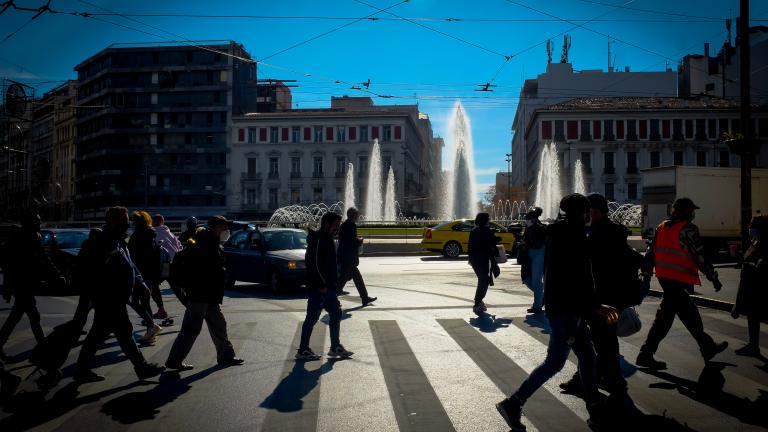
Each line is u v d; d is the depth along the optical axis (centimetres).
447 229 2473
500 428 446
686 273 598
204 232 627
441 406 500
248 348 730
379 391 545
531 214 968
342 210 7756
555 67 8475
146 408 499
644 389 541
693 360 650
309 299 677
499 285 1419
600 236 526
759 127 6838
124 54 8012
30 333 858
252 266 1347
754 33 7150
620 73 8394
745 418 462
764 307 655
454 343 748
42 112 9588
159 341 788
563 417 470
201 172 7969
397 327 858
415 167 9531
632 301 517
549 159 7181
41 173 7600
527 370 616
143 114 8044
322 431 440
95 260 571
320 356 682
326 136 7875
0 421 468
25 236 681
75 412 490
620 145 7100
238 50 8125
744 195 1209
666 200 2295
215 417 474
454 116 5381
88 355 578
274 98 9038
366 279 1572
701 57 7925
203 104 7962
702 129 6994
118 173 8006
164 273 909
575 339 462
